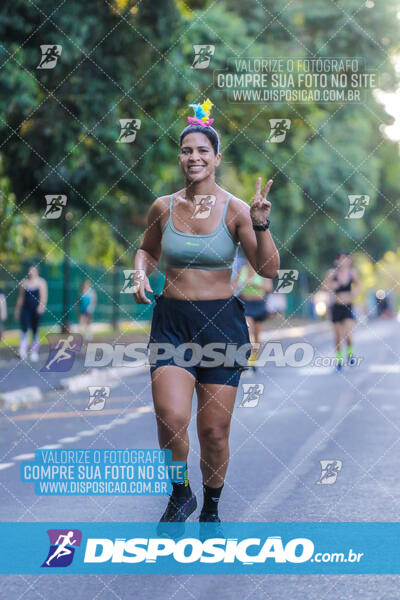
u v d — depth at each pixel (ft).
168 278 19.38
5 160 61.11
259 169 79.46
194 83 64.64
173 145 61.98
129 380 63.00
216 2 75.25
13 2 53.31
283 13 79.77
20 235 72.64
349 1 82.07
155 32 57.62
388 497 25.13
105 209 68.59
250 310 62.69
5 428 38.34
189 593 17.42
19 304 72.64
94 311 130.62
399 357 84.07
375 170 117.19
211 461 19.66
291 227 133.49
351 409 44.24
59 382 55.83
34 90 53.47
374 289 249.55
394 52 85.35
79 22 54.75
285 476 27.99
